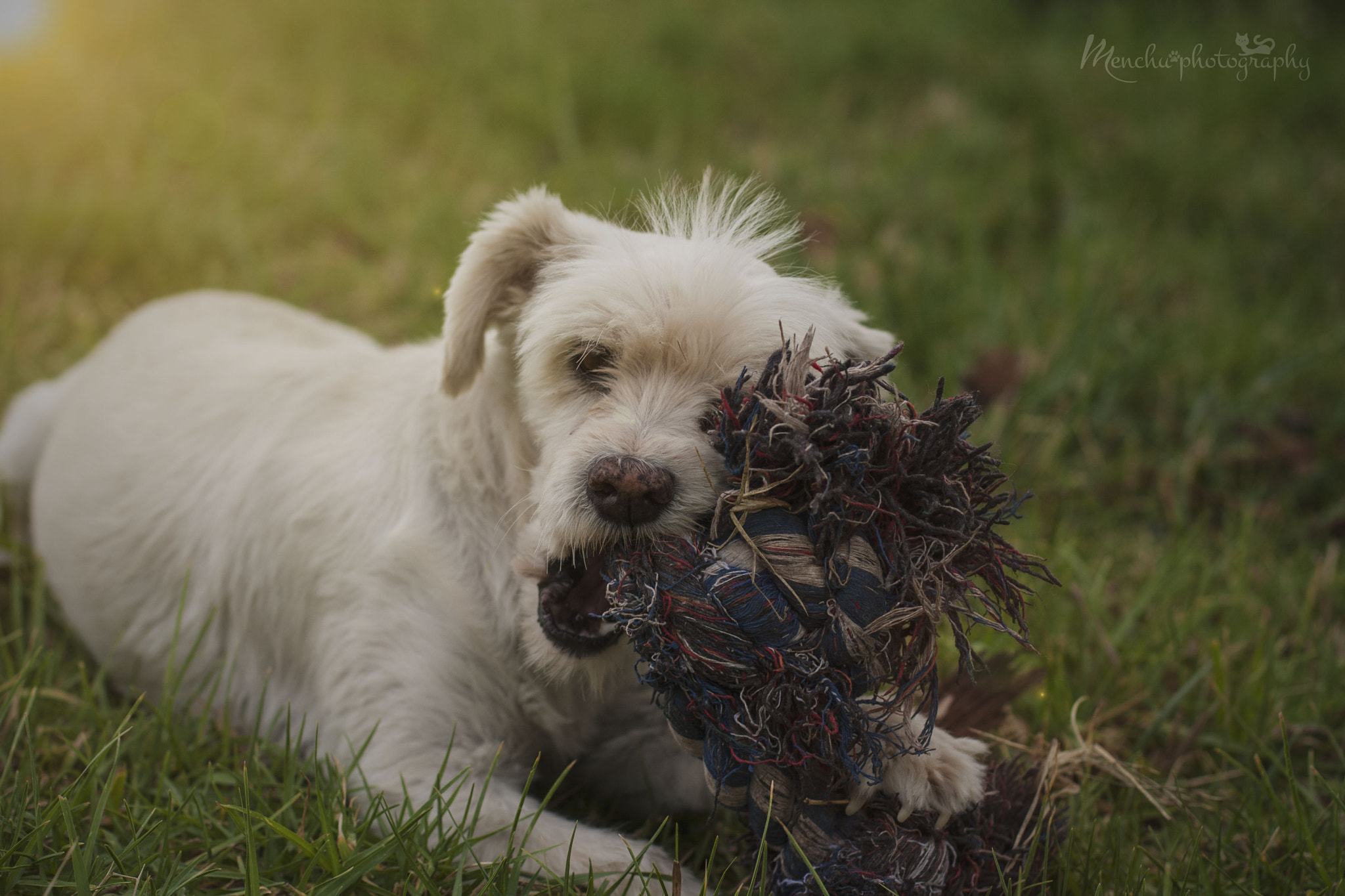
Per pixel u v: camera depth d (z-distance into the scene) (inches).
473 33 349.4
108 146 261.9
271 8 356.5
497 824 100.7
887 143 313.0
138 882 85.5
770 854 89.7
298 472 122.0
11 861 87.5
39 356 193.3
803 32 394.6
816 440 80.2
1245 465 191.2
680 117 310.3
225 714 112.0
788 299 98.5
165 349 149.6
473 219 240.1
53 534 143.5
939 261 236.4
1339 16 463.8
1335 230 289.9
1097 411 197.2
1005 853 93.7
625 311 94.0
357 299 218.2
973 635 135.1
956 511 81.9
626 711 114.6
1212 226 290.7
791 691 76.9
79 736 110.9
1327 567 157.2
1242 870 105.8
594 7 393.1
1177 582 150.9
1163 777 120.3
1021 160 310.7
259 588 122.6
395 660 109.0
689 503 84.7
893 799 87.4
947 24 422.9
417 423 115.8
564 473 89.4
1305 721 129.7
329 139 276.2
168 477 133.3
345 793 101.1
